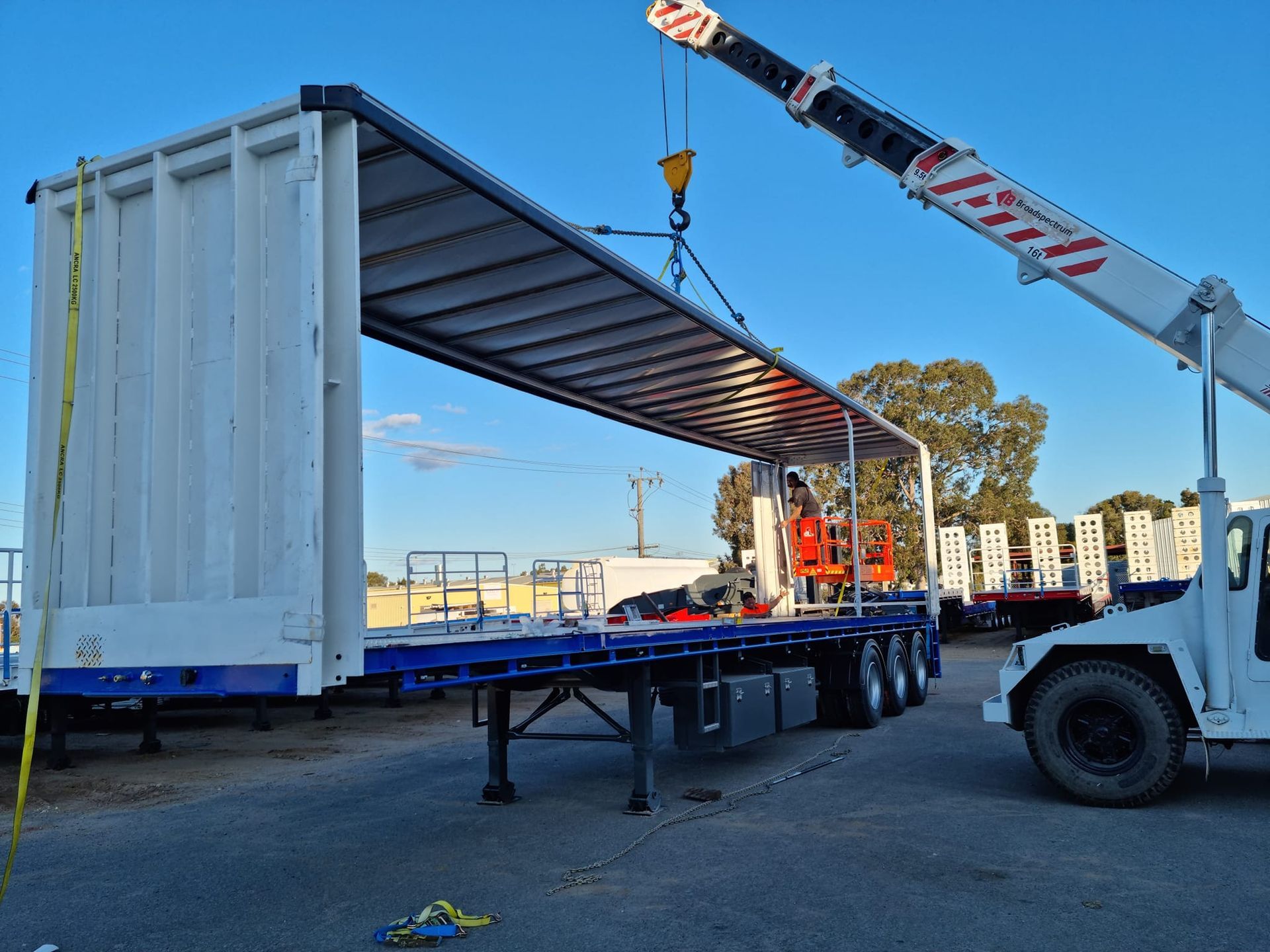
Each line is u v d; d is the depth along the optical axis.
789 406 12.02
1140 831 6.08
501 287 7.42
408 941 4.36
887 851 5.74
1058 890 4.91
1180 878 5.07
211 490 4.36
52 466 4.79
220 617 4.23
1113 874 5.16
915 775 8.13
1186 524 23.86
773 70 9.16
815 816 6.70
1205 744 6.97
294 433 4.17
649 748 7.02
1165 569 25.05
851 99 8.33
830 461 16.02
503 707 7.57
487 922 4.61
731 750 9.86
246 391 4.29
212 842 6.57
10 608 9.22
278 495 4.18
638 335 8.78
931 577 14.78
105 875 5.78
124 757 10.61
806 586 15.41
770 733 8.62
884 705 12.09
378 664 4.45
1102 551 26.28
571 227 6.44
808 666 10.11
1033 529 27.70
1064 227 7.09
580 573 7.43
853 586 15.04
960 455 36.88
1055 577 26.98
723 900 4.87
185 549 4.42
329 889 5.33
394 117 4.70
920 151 7.95
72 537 4.70
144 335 4.64
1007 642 25.48
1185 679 6.62
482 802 7.55
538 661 5.83
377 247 6.58
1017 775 8.02
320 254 4.18
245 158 4.42
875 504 35.78
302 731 12.63
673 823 6.63
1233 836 5.93
